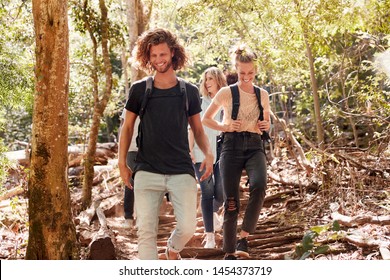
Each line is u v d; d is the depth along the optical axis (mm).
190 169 4707
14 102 8875
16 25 8500
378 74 9000
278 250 6383
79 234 6934
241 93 5656
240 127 5660
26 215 7961
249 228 5566
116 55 16203
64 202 5789
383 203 7070
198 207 8422
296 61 8508
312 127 12547
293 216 7422
